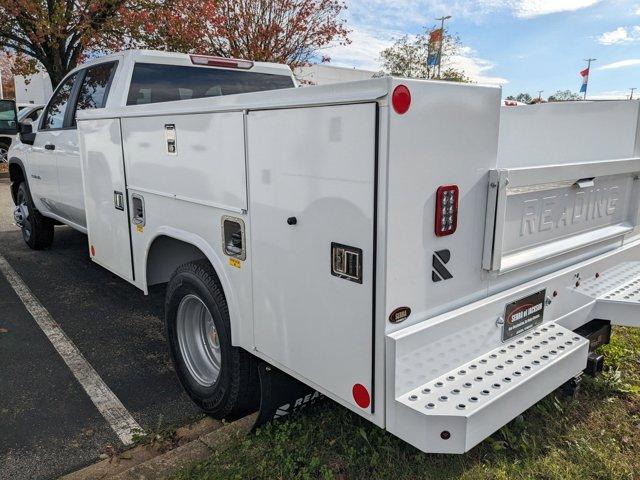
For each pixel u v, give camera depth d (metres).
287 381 2.62
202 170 2.66
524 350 2.22
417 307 1.88
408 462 2.53
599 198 2.77
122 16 12.66
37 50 14.02
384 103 1.65
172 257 3.54
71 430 2.96
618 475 2.48
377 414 1.88
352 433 2.73
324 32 11.31
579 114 3.39
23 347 4.05
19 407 3.20
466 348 2.07
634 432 2.80
